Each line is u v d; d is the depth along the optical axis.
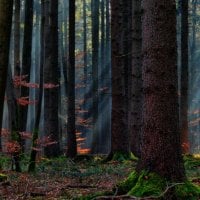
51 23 20.66
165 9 7.31
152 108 7.30
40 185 10.19
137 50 17.23
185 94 21.16
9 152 12.35
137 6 17.25
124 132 17.17
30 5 19.02
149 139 7.32
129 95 23.95
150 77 7.33
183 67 21.25
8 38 5.17
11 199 8.37
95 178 11.84
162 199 6.88
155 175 7.19
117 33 17.27
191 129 42.06
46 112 20.64
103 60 44.25
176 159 7.26
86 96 41.94
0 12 5.11
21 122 14.26
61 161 16.69
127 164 15.44
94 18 42.06
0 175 10.46
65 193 8.66
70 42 20.70
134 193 7.08
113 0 17.33
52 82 20.50
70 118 20.56
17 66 19.34
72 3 20.64
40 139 14.98
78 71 51.94
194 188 7.16
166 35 7.30
